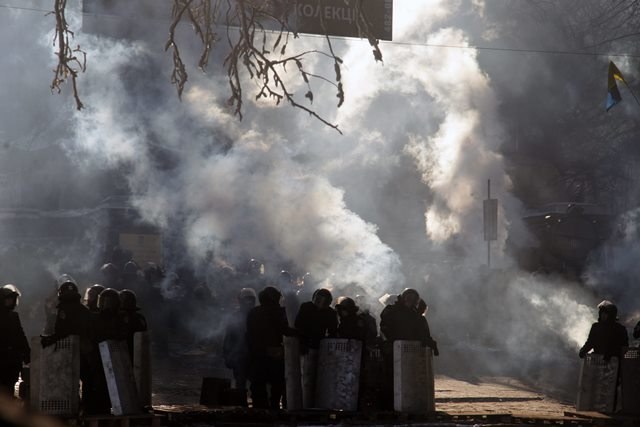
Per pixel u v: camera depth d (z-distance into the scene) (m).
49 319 24.81
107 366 21.80
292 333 24.81
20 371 23.33
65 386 21.22
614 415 25.12
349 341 24.83
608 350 26.14
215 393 24.94
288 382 24.80
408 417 24.20
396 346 24.70
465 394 33.12
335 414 23.67
